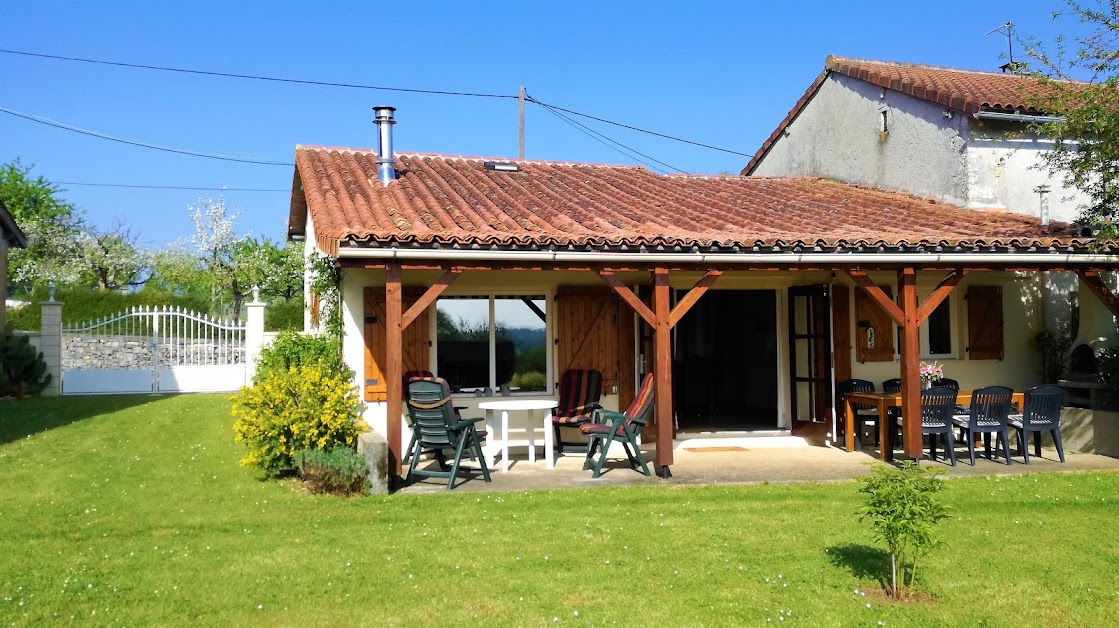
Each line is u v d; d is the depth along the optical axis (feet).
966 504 27.91
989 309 44.86
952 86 50.01
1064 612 18.26
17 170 140.05
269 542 23.41
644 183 50.39
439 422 31.14
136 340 69.82
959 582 20.11
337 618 17.94
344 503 28.14
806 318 43.70
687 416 52.29
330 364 36.22
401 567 21.21
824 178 57.93
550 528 24.89
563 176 50.34
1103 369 37.27
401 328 30.71
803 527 24.98
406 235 29.48
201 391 58.70
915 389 34.32
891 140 51.34
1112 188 35.14
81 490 29.48
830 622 17.70
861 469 34.40
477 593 19.38
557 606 18.60
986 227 38.96
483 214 36.73
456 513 26.78
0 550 22.58
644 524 25.34
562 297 40.01
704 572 20.83
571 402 39.37
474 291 39.52
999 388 35.01
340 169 45.47
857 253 33.42
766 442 42.19
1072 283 45.39
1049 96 39.91
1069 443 39.22
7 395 52.44
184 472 32.58
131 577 20.38
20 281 126.00
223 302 125.29
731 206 43.68
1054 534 24.14
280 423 31.17
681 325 56.24
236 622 17.67
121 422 42.42
